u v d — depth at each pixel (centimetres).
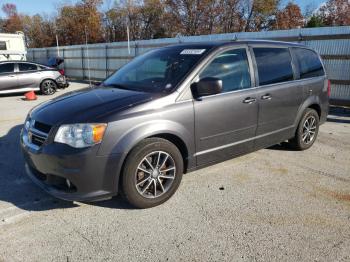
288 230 312
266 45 458
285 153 527
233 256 276
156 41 1508
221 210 348
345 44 911
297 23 3931
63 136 311
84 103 349
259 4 3809
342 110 906
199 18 3888
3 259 272
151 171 343
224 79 395
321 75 549
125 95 360
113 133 313
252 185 408
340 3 4012
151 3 4356
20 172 450
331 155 520
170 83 368
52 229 314
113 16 4578
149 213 342
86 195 317
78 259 273
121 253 280
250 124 425
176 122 348
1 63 1210
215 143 391
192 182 415
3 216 336
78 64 2097
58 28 4634
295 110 495
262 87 434
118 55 1744
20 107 995
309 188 401
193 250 284
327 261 269
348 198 376
